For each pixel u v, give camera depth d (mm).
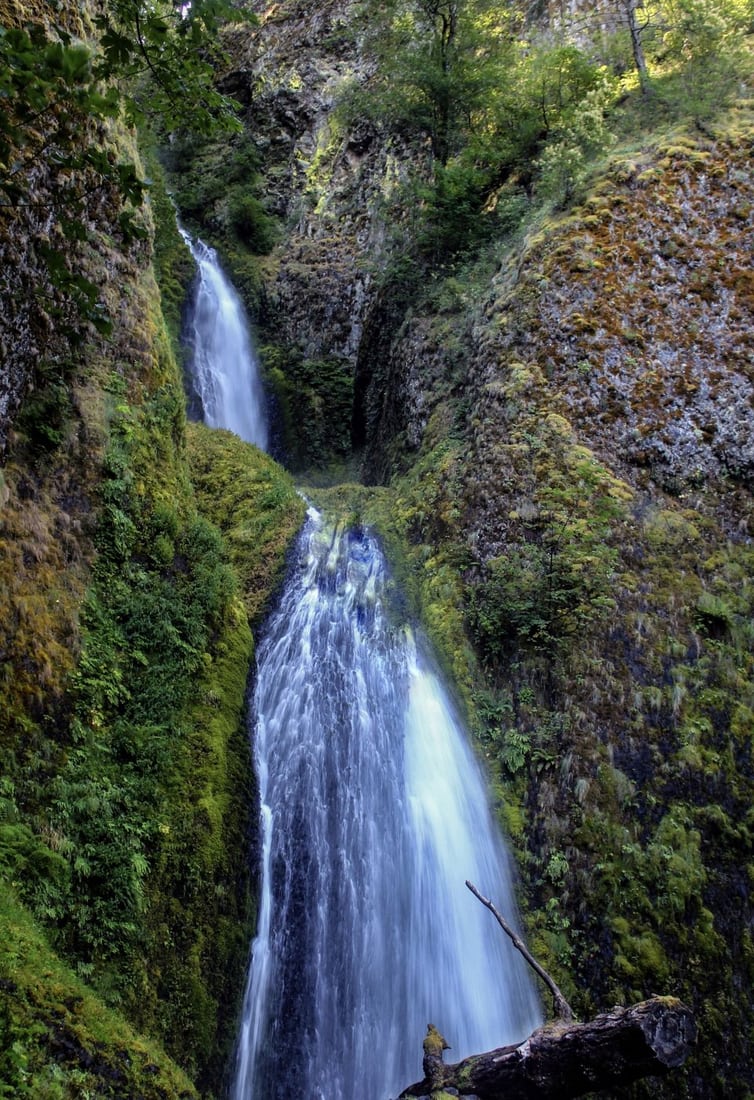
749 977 6746
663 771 7754
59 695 6203
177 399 9109
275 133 21484
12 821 5414
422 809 8320
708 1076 6363
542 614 8961
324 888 7566
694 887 7117
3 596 6086
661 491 9617
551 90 14266
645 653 8461
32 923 5109
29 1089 4176
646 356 10312
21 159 6617
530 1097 4523
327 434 16828
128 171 3785
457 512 10391
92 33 8336
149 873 6027
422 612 9719
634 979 6770
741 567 8906
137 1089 4742
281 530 10570
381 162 19109
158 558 7746
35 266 6988
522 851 7660
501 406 10695
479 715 8625
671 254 10883
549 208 12391
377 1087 6840
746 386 9789
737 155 11328
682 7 12922
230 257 19812
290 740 8328
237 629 8445
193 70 4250
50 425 7117
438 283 14508
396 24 16812
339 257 18375
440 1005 7258
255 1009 6668
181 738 6941
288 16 23000
